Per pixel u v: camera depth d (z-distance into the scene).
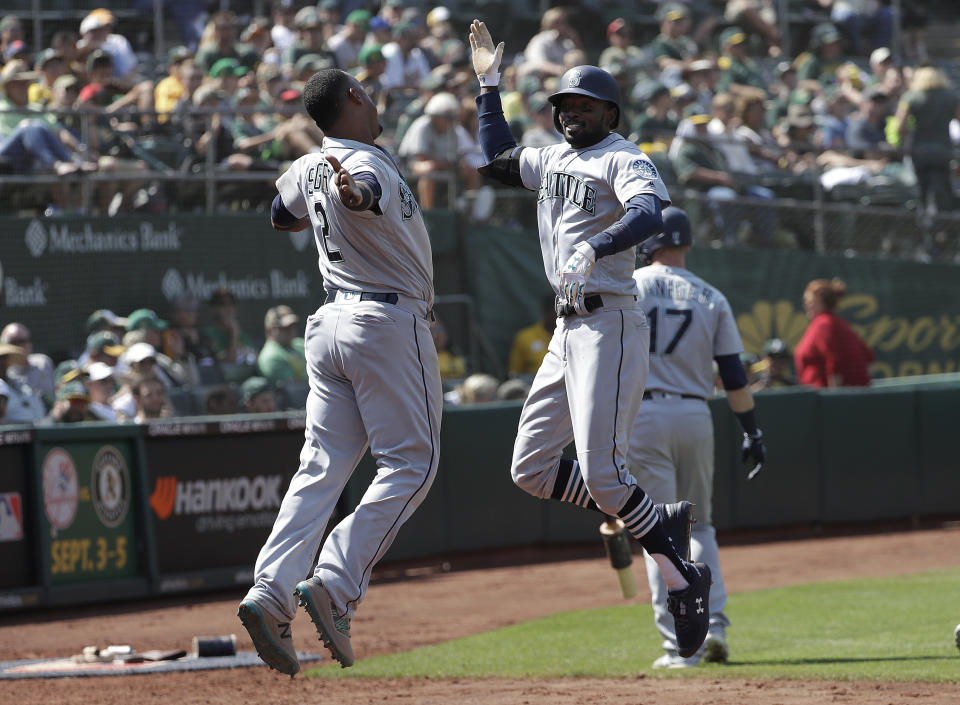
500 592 34.56
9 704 20.16
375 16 60.94
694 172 51.53
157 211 42.34
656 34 70.19
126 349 39.16
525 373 48.06
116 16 54.41
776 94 64.06
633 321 17.58
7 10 51.97
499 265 48.97
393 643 26.66
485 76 19.17
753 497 44.91
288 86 49.06
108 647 25.98
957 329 55.78
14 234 39.22
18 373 36.91
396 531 15.99
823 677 19.62
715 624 22.16
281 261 44.50
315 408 16.31
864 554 40.88
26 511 31.81
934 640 23.42
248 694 20.70
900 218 55.62
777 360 48.34
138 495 34.03
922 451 48.16
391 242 15.81
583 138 17.69
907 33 76.69
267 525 36.75
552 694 18.89
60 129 41.12
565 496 18.70
